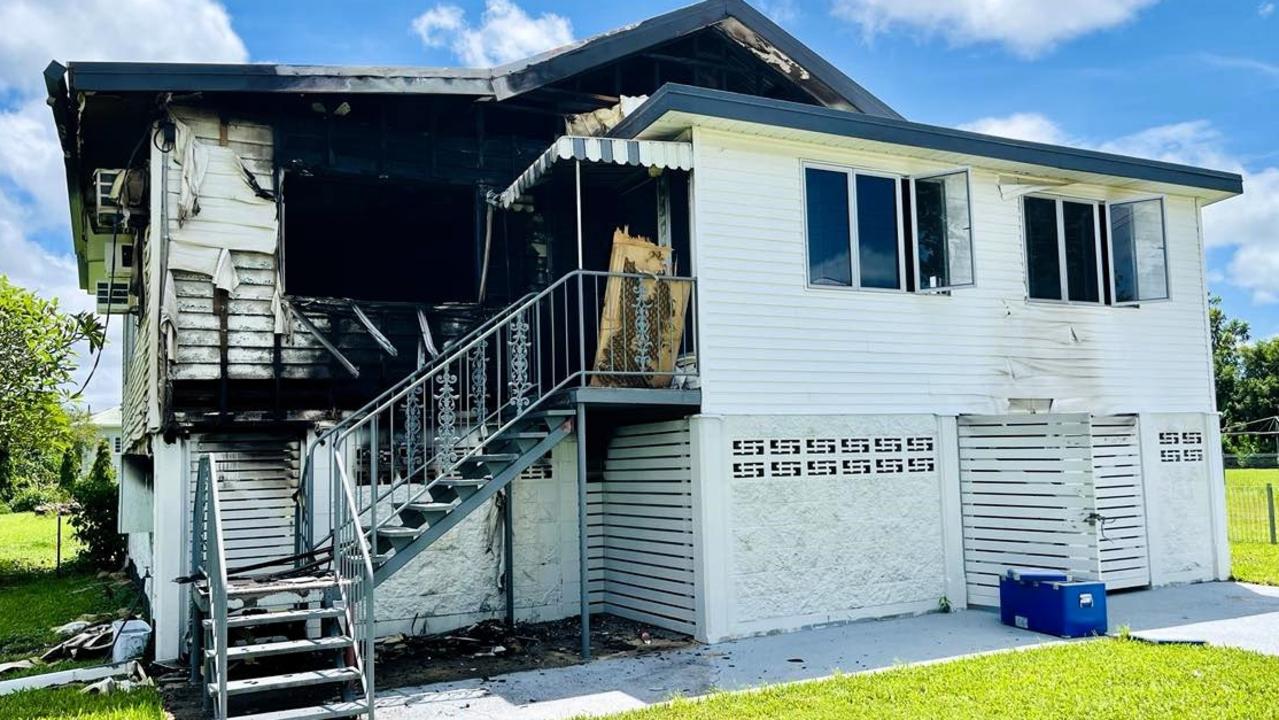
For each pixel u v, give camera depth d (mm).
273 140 8719
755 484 8438
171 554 8016
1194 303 11523
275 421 8352
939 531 9445
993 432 9461
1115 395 10703
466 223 11172
